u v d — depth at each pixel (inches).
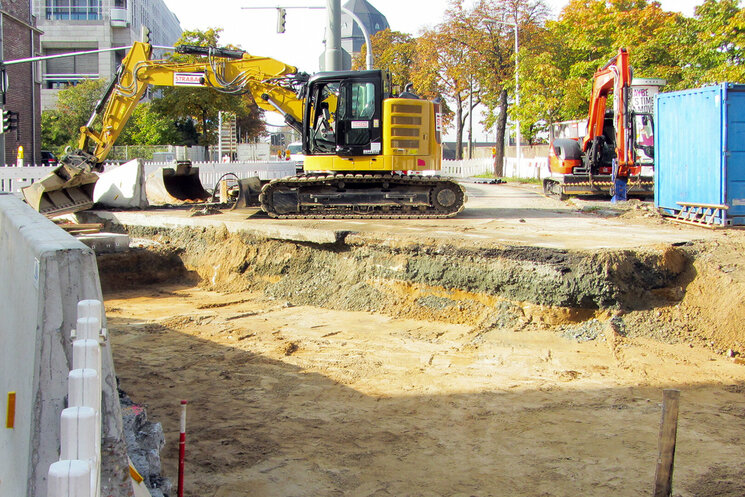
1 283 186.2
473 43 1568.7
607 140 848.3
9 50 1545.3
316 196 569.9
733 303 342.3
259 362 341.7
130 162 676.7
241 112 1766.7
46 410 115.3
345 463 234.4
